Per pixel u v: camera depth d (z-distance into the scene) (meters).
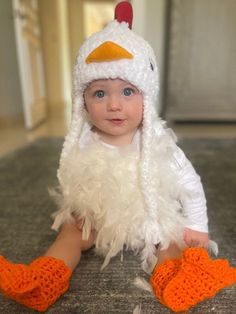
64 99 4.04
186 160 0.57
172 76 2.22
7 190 0.97
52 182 1.04
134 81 0.50
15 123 2.33
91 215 0.54
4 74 2.19
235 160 1.29
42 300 0.42
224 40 2.14
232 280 0.43
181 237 0.54
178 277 0.42
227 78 2.22
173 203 0.54
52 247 0.53
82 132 0.59
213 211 0.80
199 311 0.45
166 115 2.29
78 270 0.55
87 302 0.47
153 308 0.46
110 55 0.48
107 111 0.52
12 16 2.18
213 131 2.03
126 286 0.51
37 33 2.47
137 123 0.54
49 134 1.96
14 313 0.45
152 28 2.20
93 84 0.52
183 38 2.14
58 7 3.72
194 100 2.27
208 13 2.09
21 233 0.70
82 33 4.56
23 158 1.34
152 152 0.54
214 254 0.59
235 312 0.45
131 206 0.52
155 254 0.54
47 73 3.61
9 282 0.39
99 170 0.53
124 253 0.59
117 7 0.57
